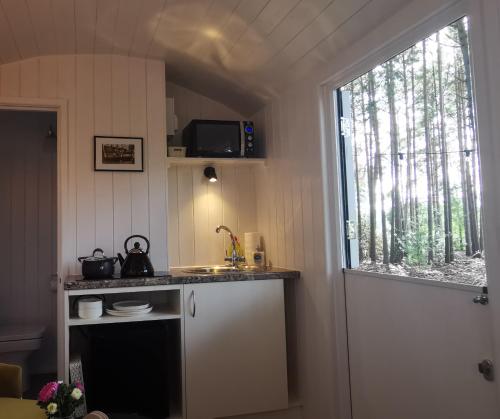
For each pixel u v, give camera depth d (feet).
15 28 8.46
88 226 10.09
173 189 11.84
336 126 8.57
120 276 9.29
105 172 10.30
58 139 10.14
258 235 11.66
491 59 5.08
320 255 8.75
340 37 7.64
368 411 7.67
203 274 9.66
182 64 10.89
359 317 7.93
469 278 5.60
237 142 11.29
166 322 10.19
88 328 9.36
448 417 5.92
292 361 10.11
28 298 13.44
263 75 10.07
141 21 8.72
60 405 4.83
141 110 10.61
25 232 13.56
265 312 9.41
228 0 7.82
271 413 9.48
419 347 6.46
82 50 10.11
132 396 8.89
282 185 10.49
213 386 9.03
